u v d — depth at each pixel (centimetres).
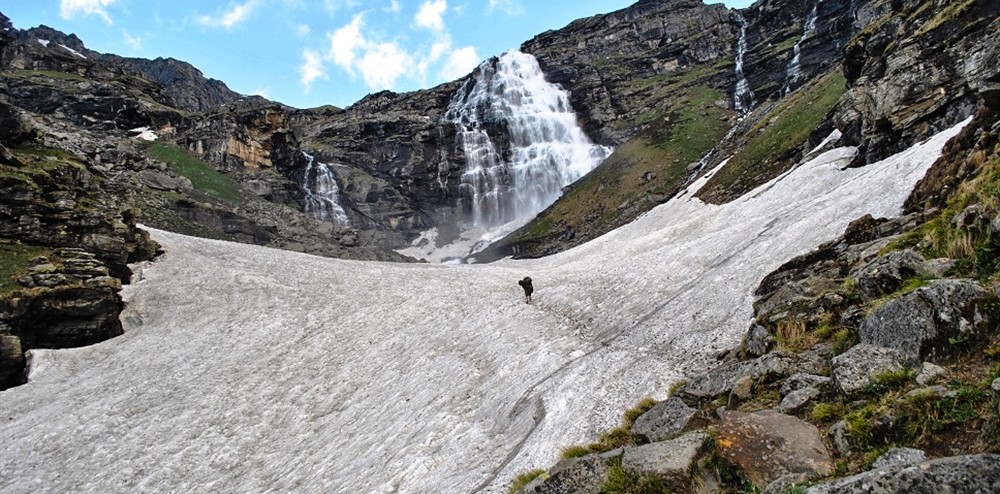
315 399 3005
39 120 11444
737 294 2533
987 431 651
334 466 2192
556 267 5547
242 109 14288
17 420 2967
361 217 15162
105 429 2847
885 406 810
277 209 11294
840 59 11975
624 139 16750
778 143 8656
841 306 1410
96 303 4006
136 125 13825
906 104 4734
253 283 4925
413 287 4884
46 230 4488
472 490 1556
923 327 907
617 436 1403
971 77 4188
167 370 3488
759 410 1043
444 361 3000
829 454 821
